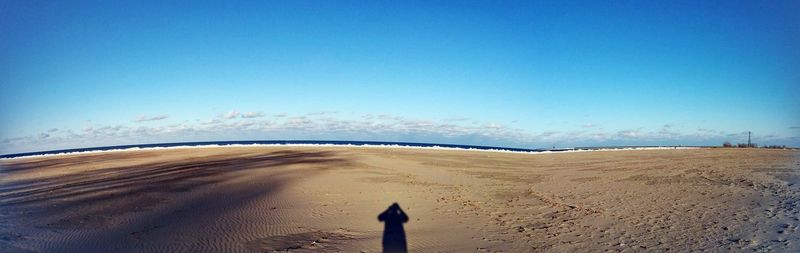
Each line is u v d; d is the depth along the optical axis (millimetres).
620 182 24344
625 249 10375
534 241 11195
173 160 46188
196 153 58125
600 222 13508
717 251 9961
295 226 12641
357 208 15297
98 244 11305
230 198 17328
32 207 17656
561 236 11711
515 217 14328
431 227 12711
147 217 14461
